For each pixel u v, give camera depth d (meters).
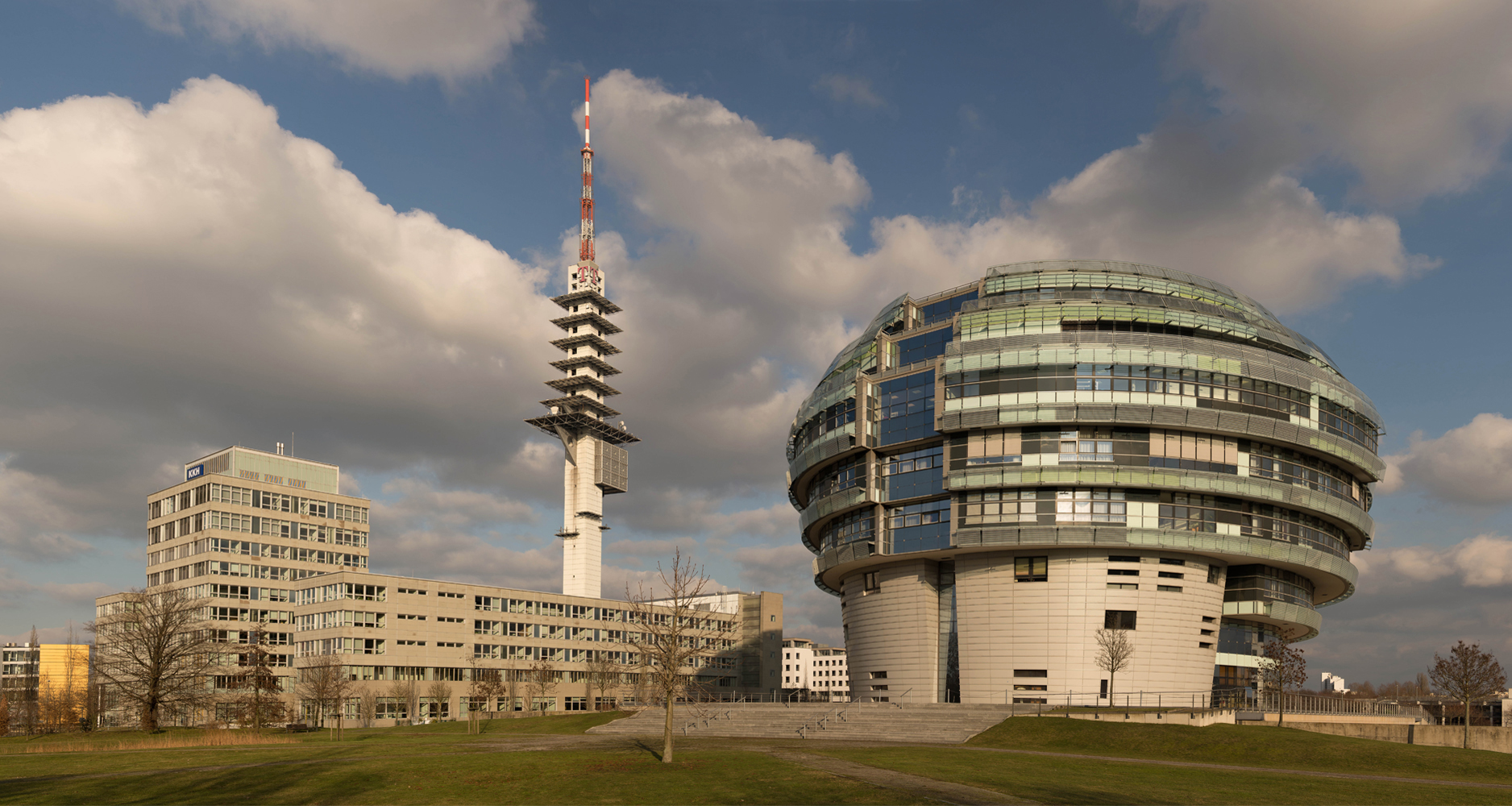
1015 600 86.19
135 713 127.62
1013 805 34.50
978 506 86.88
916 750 54.94
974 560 88.50
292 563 155.75
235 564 148.62
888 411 93.62
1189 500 85.19
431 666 134.12
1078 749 58.97
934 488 90.00
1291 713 77.25
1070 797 36.88
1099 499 84.62
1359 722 79.44
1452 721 113.44
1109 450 84.56
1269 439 86.06
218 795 38.94
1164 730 60.25
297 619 134.62
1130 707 73.88
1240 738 56.91
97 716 133.62
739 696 180.88
